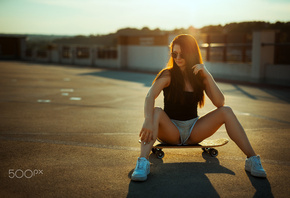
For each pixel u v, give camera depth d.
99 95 10.39
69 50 35.88
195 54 3.44
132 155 3.96
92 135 5.00
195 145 3.54
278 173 3.36
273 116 6.90
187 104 3.49
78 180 3.10
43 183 3.02
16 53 46.06
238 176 3.24
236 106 8.42
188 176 3.24
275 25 18.12
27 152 4.04
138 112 7.24
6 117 6.44
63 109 7.54
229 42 19.80
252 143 4.61
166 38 23.27
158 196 2.75
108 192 2.83
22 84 13.64
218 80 17.41
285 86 14.37
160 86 3.37
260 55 16.66
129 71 24.22
